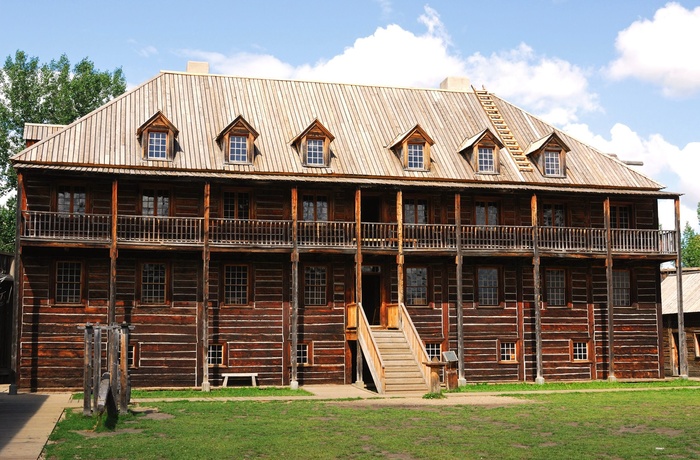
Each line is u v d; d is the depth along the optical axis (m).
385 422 23.64
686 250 89.25
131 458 17.86
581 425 23.14
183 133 38.12
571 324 40.75
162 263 36.53
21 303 34.59
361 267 39.06
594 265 41.44
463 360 37.78
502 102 45.88
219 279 37.09
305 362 37.81
